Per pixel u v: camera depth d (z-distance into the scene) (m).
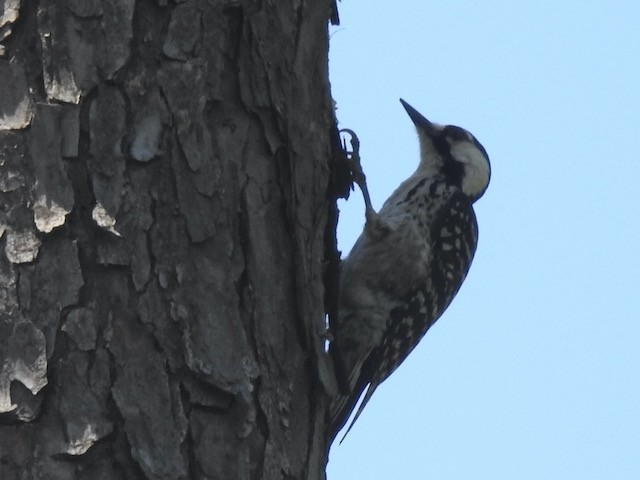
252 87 6.67
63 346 5.61
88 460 5.46
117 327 5.74
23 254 5.71
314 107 7.33
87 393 5.57
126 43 6.18
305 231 6.99
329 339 7.35
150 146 6.11
